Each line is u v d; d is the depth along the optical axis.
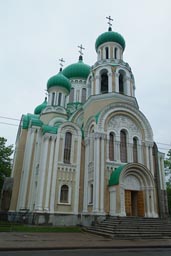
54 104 39.00
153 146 29.86
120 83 33.56
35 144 31.03
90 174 26.98
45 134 27.27
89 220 24.06
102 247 12.86
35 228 21.36
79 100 43.88
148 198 25.20
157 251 12.19
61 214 24.83
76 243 13.83
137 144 29.31
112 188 24.47
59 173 26.56
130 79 33.06
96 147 26.41
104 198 24.48
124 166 24.64
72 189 26.62
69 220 25.00
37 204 24.38
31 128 31.72
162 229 20.19
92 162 26.98
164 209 27.59
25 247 11.74
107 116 28.38
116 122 29.05
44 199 24.53
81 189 27.11
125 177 25.38
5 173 39.00
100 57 35.22
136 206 25.77
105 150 26.81
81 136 29.55
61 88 39.84
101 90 33.22
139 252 11.62
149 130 30.36
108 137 27.78
